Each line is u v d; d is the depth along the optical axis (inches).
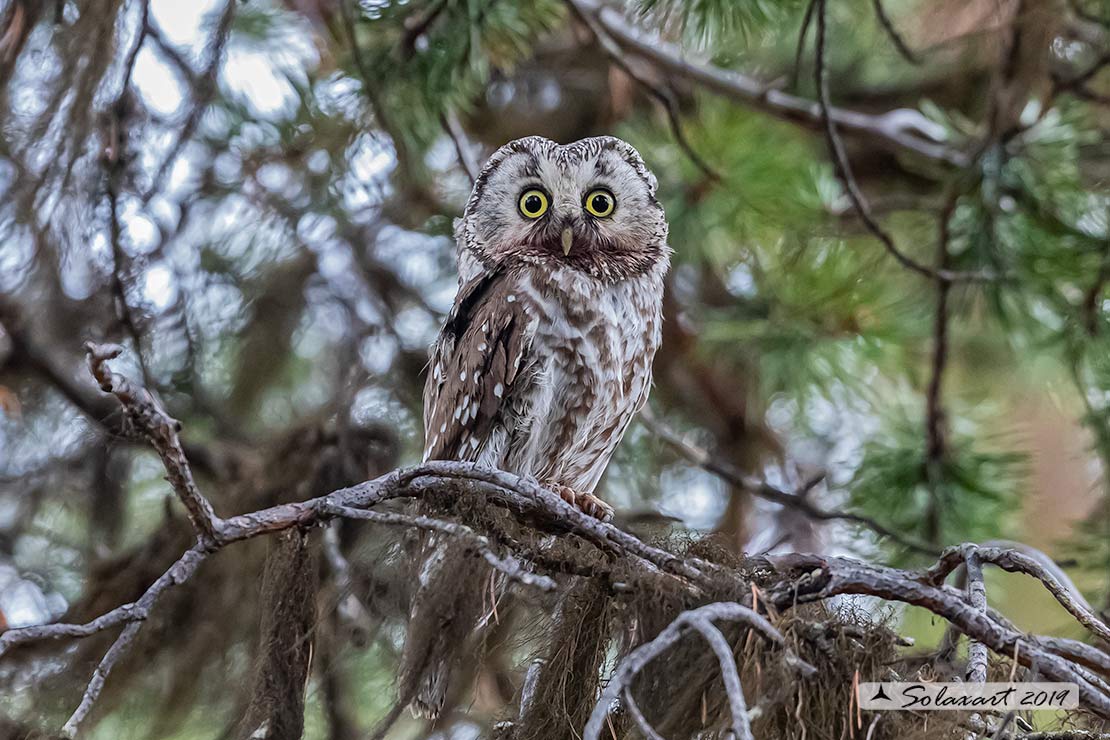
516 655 292.0
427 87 427.2
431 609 264.7
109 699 393.1
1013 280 451.5
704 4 407.5
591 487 437.4
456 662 267.4
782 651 246.7
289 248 561.9
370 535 288.5
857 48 571.8
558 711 274.4
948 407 502.0
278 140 511.8
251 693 272.7
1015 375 524.7
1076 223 462.6
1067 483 600.4
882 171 614.2
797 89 498.3
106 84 402.6
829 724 251.4
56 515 538.6
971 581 281.9
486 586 267.0
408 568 279.7
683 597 263.1
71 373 487.5
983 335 507.8
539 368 389.4
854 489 469.1
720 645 217.9
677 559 270.2
